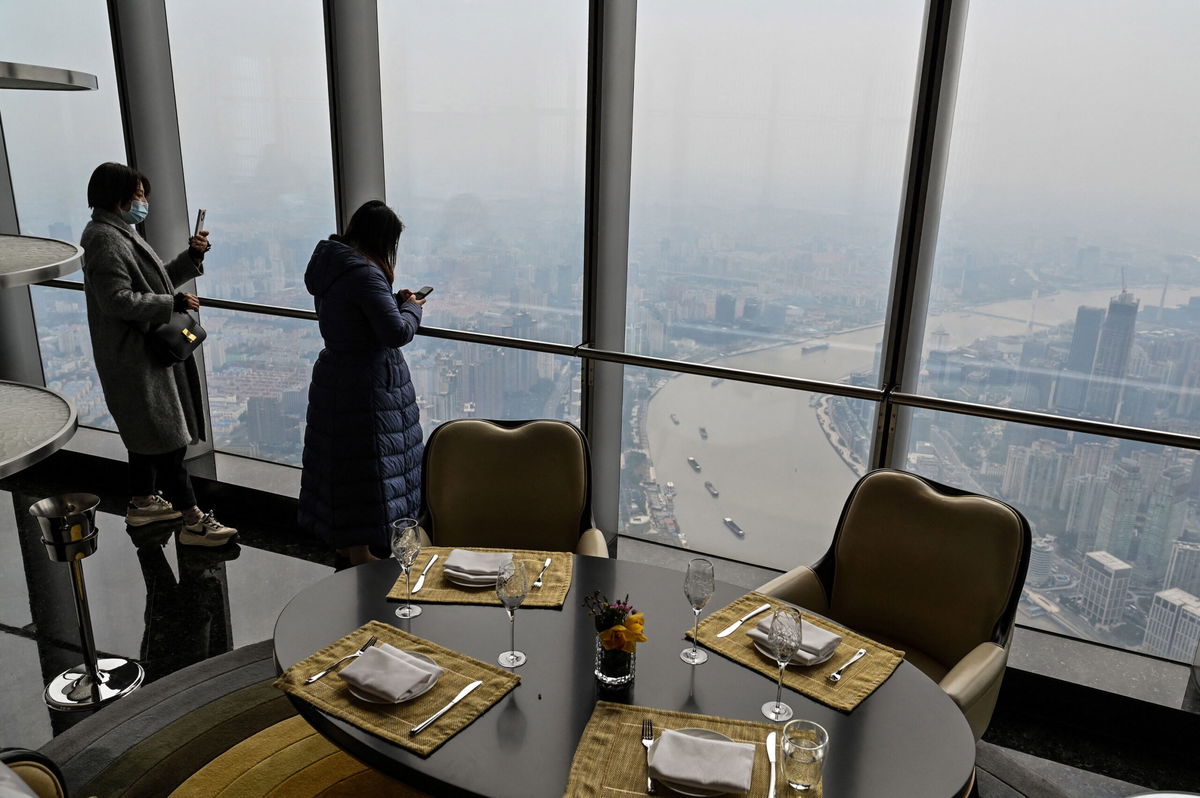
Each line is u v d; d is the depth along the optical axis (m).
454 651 2.02
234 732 2.72
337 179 3.93
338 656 1.99
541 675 1.95
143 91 4.25
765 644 2.06
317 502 3.38
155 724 2.75
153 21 4.21
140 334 3.62
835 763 1.67
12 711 2.88
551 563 2.48
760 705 1.86
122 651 3.25
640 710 1.82
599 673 1.90
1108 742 2.92
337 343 3.21
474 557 2.47
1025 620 3.30
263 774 2.53
